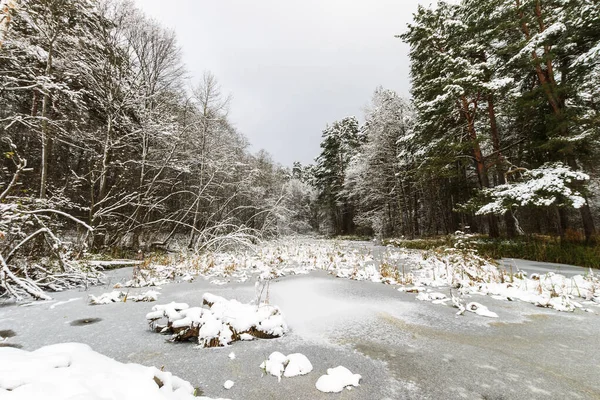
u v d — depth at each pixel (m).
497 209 10.12
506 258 9.99
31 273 5.90
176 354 2.85
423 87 14.51
